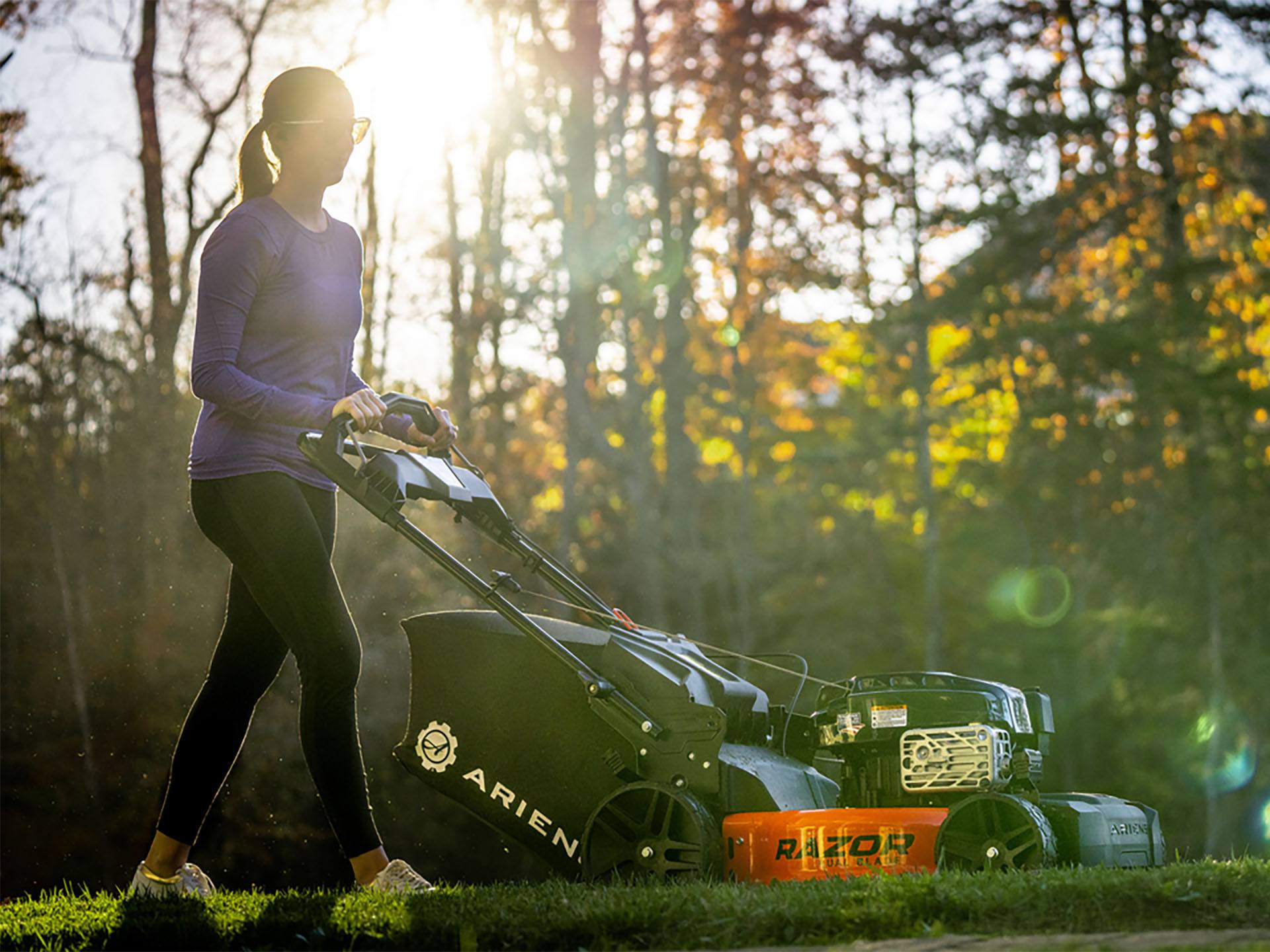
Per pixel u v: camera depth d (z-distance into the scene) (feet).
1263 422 95.61
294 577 14.23
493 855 63.00
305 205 15.17
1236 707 88.99
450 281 94.22
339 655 14.33
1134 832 15.28
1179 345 92.02
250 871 57.41
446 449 16.11
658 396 114.73
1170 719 90.22
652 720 15.29
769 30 102.89
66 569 66.69
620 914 11.35
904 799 14.82
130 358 71.87
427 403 15.67
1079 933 11.02
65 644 64.64
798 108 104.22
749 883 13.94
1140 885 11.52
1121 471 96.53
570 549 95.14
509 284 100.53
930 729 14.73
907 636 99.96
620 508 103.60
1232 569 91.66
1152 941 10.19
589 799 15.69
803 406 116.47
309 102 14.93
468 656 16.16
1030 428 97.19
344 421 14.24
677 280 104.88
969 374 105.09
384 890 14.26
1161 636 91.61
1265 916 11.37
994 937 10.55
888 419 104.01
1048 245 93.45
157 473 68.28
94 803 61.93
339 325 15.24
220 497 14.39
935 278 100.37
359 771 14.53
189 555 67.56
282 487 14.38
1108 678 92.43
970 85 96.43
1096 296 99.40
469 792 15.98
